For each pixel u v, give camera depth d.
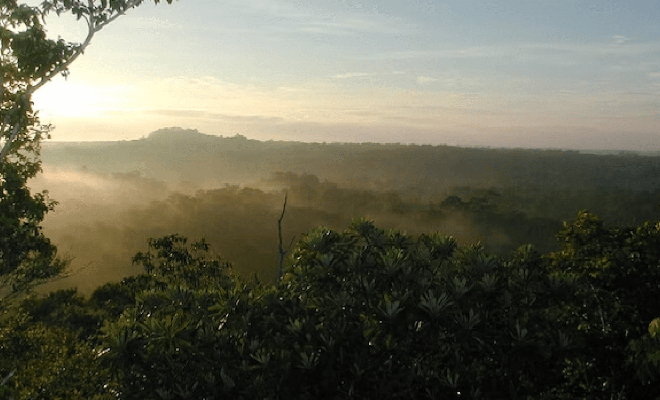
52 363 9.78
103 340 6.92
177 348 6.81
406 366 6.61
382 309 6.56
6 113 11.46
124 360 6.68
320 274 7.59
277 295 7.50
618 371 8.07
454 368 6.75
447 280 7.27
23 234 14.51
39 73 11.16
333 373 6.41
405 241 8.25
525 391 6.84
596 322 8.33
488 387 6.56
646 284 9.69
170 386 6.65
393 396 6.32
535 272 7.80
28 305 18.31
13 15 10.75
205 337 6.93
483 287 7.03
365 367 6.41
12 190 13.23
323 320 7.08
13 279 16.67
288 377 6.43
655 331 7.21
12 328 11.41
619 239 10.93
